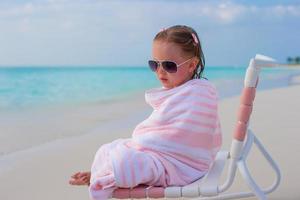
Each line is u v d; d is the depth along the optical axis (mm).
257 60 2289
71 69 48844
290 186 3492
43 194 3676
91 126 7430
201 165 2604
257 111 7742
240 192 3201
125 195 2412
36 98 14242
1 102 12898
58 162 4719
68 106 11281
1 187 3885
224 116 7379
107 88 19375
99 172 2480
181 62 2604
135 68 57031
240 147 2375
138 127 2660
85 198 3549
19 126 7598
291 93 11391
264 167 4023
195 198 3225
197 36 2670
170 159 2521
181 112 2547
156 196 2398
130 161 2430
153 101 2654
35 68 47938
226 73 39750
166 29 2676
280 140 5098
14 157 5039
